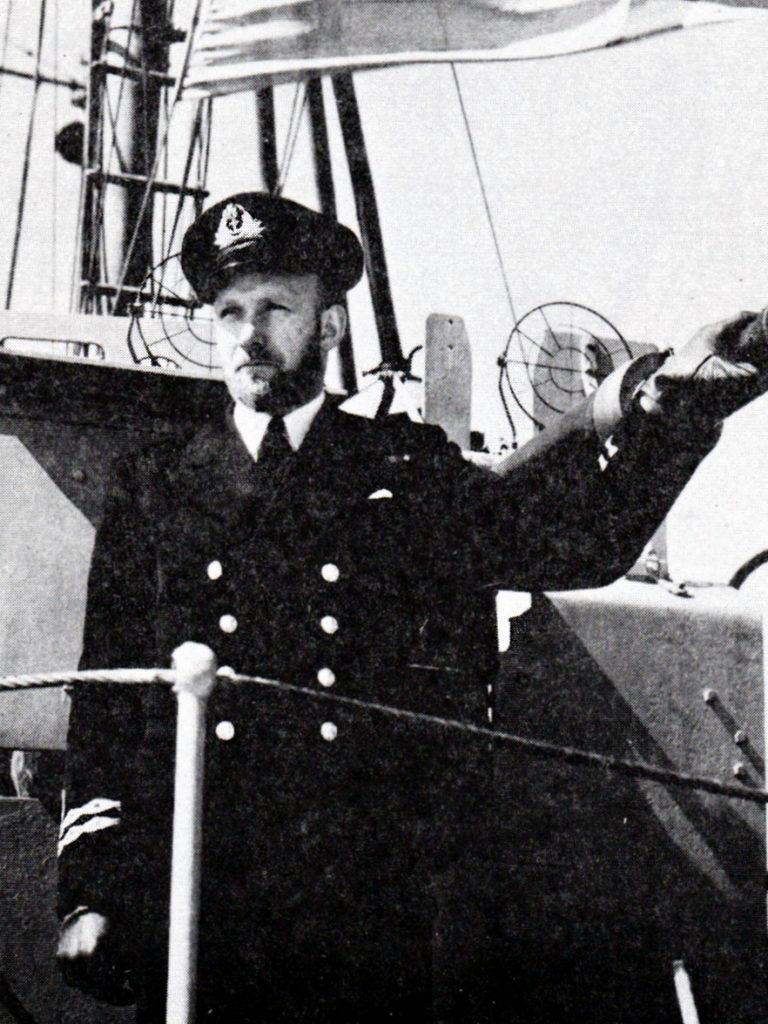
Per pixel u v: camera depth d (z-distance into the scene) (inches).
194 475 94.1
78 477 108.9
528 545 94.9
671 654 124.0
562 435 95.7
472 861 110.1
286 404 91.6
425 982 89.0
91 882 86.2
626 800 119.7
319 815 88.2
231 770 87.7
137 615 93.5
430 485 95.3
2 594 106.8
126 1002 86.9
